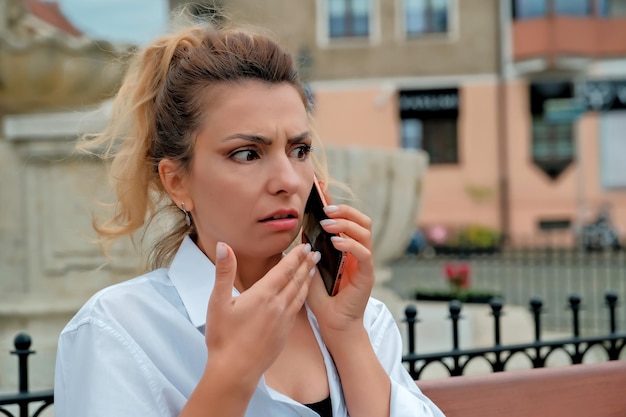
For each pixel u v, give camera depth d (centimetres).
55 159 405
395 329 156
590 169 1888
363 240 131
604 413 181
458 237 1844
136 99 137
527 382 176
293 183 122
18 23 423
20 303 399
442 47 1908
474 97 1908
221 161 123
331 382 134
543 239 1886
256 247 125
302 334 138
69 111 407
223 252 109
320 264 135
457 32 1903
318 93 1923
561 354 470
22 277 410
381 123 1919
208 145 124
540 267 1248
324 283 135
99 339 122
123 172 140
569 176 1894
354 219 132
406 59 1912
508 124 1902
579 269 1230
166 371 125
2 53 387
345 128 1925
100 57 386
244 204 122
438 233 1828
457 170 1914
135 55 143
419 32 1912
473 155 1909
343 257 129
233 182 122
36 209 409
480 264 1344
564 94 1898
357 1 1909
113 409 117
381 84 1912
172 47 132
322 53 1917
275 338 112
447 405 168
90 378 120
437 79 1911
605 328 682
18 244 410
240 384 110
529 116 1897
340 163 462
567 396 179
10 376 379
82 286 407
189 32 135
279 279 114
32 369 382
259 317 112
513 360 457
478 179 1908
